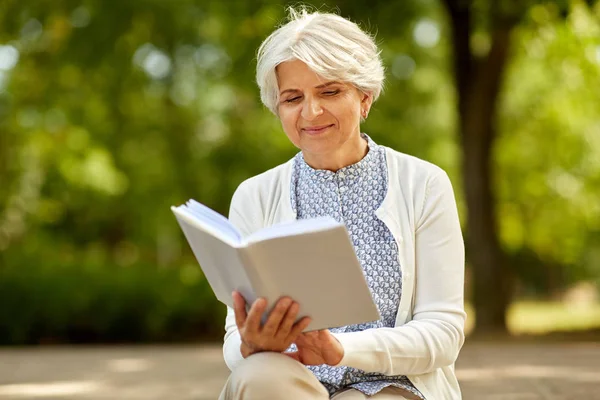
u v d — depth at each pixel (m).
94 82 17.75
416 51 18.55
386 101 19.34
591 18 15.30
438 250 3.07
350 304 2.65
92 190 23.66
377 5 15.59
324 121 3.03
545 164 23.14
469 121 16.44
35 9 16.41
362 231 3.12
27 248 18.77
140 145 21.62
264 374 2.63
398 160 3.20
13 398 7.81
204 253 2.78
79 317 15.73
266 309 2.66
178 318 16.11
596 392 7.01
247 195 3.32
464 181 16.64
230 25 16.58
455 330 2.98
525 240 27.72
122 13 16.55
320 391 2.72
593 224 27.03
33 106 18.36
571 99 20.27
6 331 15.52
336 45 2.96
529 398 6.75
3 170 21.56
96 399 7.57
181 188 21.61
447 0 16.00
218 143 21.14
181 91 20.03
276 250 2.55
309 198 3.20
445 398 3.06
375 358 2.83
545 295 42.16
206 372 9.71
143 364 10.94
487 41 16.69
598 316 25.09
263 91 3.10
